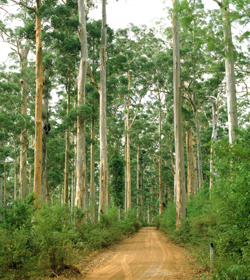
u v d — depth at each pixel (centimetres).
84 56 2120
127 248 1582
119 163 3794
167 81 3025
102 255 1309
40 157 1823
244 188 552
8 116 3159
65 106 3092
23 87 3403
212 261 809
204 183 1839
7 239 770
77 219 1536
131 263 1067
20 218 1033
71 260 905
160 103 4225
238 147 518
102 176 2322
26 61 3353
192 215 1778
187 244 1530
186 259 1129
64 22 2025
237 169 609
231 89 1360
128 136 4281
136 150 5431
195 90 2891
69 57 2259
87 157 4481
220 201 653
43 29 2052
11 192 5397
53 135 3447
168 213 2373
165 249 1496
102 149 2339
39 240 873
